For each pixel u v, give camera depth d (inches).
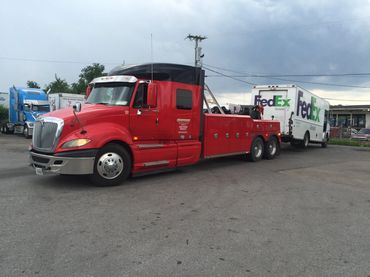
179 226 211.9
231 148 473.7
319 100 860.0
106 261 159.9
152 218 226.1
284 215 243.4
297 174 424.8
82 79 2081.7
